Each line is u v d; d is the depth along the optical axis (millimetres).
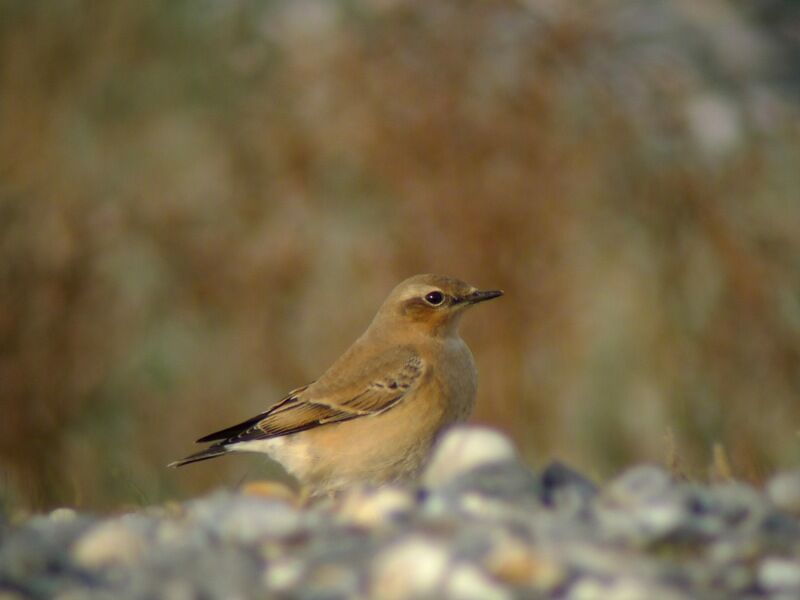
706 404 25906
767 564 7582
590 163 27578
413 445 11969
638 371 25984
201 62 29125
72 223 27969
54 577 7949
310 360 26797
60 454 25906
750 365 26578
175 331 27234
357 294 26922
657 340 26203
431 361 12039
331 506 9180
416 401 11922
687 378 26047
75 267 27703
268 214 27719
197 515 8938
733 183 28172
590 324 26234
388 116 27531
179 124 28734
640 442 25375
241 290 27406
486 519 8062
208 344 27094
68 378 26797
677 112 28656
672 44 29344
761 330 26906
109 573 7969
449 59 27859
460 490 8789
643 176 27859
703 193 27922
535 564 7219
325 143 27719
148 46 29406
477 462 9141
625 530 7836
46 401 26500
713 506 8477
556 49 28484
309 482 12070
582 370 25844
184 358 27000
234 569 7781
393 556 7469
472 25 28234
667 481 8797
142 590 7629
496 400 25766
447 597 7176
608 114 28016
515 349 26062
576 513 8336
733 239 27641
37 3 29578
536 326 26312
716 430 25578
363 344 12281
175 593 7555
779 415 26000
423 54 27938
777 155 28672
